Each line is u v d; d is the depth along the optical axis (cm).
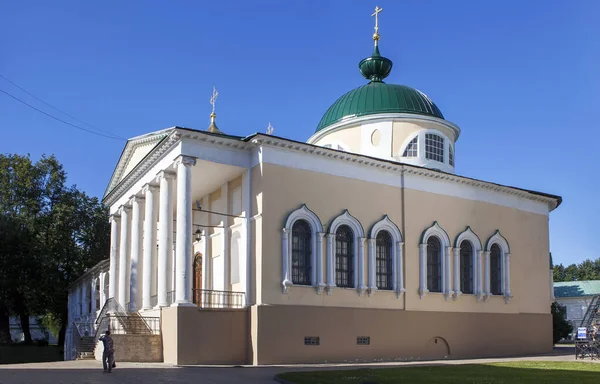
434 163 3534
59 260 5272
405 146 3481
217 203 3030
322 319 2616
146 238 2895
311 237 2678
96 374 1853
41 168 5481
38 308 5575
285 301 2541
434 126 3597
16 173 5316
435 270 3102
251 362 2434
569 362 2484
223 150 2606
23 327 5641
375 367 2252
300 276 2623
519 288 3475
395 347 2825
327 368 2205
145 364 2286
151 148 3034
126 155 3312
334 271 2702
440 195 3164
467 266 3262
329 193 2750
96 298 4622
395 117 3497
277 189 2595
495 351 3256
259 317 2441
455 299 3131
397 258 2933
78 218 5550
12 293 5150
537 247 3650
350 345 2678
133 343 2389
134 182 3170
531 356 3244
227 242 2802
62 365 2252
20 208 5219
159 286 2630
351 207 2814
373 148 3503
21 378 1691
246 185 2641
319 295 2644
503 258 3422
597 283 6969
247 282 2552
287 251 2562
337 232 2772
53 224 5294
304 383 1589
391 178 2995
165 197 2681
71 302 5444
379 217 2906
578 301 6838
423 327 2956
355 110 3619
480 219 3338
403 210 2997
